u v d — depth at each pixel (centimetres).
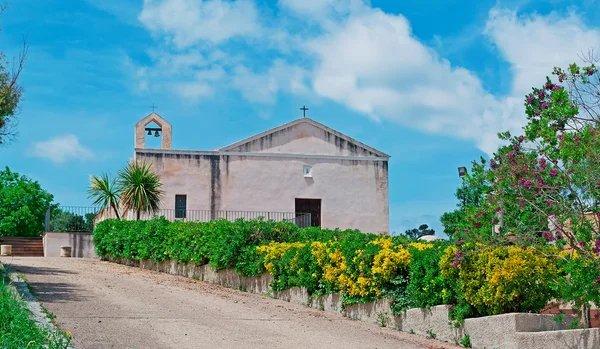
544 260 1095
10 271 1886
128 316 1270
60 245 3156
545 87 1052
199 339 1095
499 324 1078
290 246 1723
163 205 3272
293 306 1593
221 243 1962
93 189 3203
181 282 1998
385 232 3559
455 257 1127
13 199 4778
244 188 3388
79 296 1492
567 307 1276
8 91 1848
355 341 1170
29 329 940
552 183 996
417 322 1266
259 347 1064
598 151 958
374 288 1361
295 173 3475
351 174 3562
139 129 3353
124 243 2589
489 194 1070
